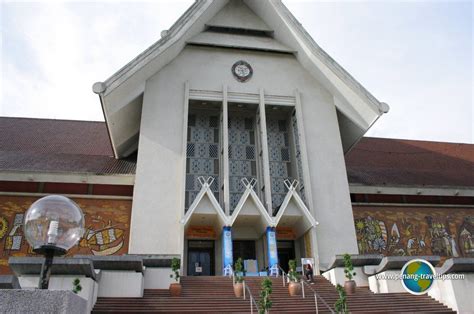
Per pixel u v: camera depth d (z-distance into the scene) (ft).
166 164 55.21
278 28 65.87
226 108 60.34
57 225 13.42
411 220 66.54
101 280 35.78
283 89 64.08
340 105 64.18
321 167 59.31
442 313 34.86
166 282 40.27
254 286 41.34
